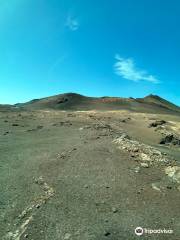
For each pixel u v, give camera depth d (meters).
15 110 62.94
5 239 10.12
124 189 13.85
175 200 13.09
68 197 12.98
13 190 13.79
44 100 131.88
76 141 23.66
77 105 118.00
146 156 18.72
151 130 45.81
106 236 10.24
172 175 15.80
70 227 10.74
